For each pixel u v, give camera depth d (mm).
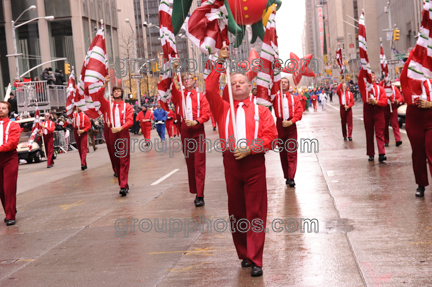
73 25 45406
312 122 29906
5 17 45156
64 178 14820
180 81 8305
